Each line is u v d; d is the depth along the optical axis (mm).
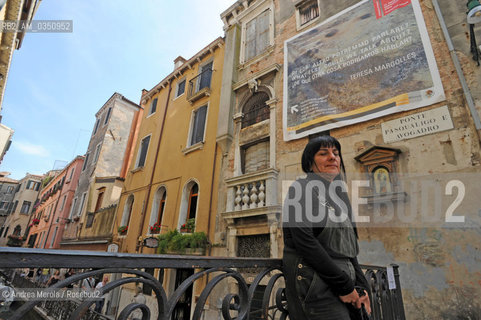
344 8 8648
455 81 5867
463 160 5293
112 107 22203
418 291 5074
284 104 8805
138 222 12844
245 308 1640
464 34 6109
